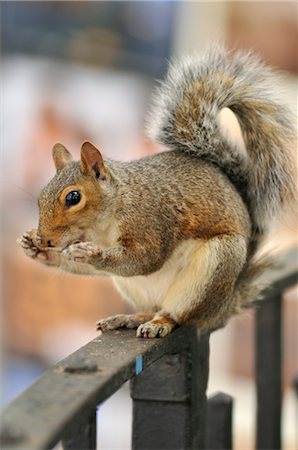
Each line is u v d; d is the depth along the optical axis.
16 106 3.43
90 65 3.46
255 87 2.62
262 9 3.44
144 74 3.47
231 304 2.57
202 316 2.54
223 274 2.54
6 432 2.21
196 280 2.54
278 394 2.65
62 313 3.49
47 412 2.26
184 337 2.48
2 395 3.50
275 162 2.62
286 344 3.47
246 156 2.62
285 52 3.48
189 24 3.46
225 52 2.63
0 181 3.42
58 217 2.54
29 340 3.51
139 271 2.55
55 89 3.45
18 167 3.43
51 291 3.47
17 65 3.43
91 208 2.55
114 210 2.55
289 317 3.47
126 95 3.47
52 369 2.33
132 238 2.55
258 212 2.62
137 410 2.47
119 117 3.47
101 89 3.47
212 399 2.55
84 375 2.32
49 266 2.56
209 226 2.56
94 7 3.44
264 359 2.64
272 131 2.62
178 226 2.56
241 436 3.38
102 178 2.56
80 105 3.46
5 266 3.47
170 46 3.47
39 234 2.54
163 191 2.57
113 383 2.32
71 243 2.55
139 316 2.53
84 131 3.47
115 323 2.52
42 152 3.42
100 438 3.36
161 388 2.47
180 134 2.61
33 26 3.42
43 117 3.44
